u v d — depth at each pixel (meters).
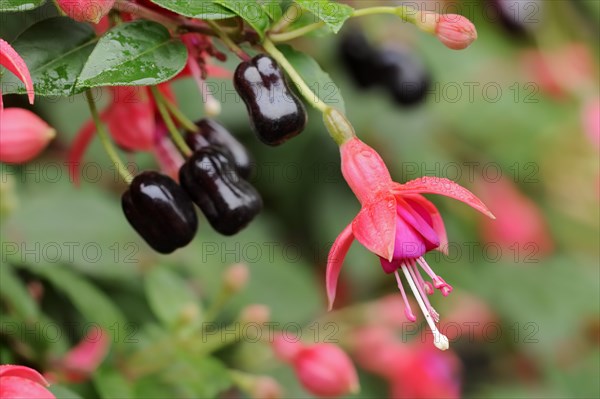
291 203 0.49
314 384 0.41
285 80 0.32
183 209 0.33
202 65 0.33
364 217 0.32
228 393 0.47
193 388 0.40
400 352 0.48
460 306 0.51
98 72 0.30
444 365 0.49
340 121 0.33
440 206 0.52
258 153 0.48
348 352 0.48
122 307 0.43
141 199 0.33
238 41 0.32
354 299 0.50
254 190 0.33
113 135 0.36
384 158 0.49
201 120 0.35
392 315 0.47
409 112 0.49
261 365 0.45
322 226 0.48
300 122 0.32
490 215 0.31
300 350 0.41
